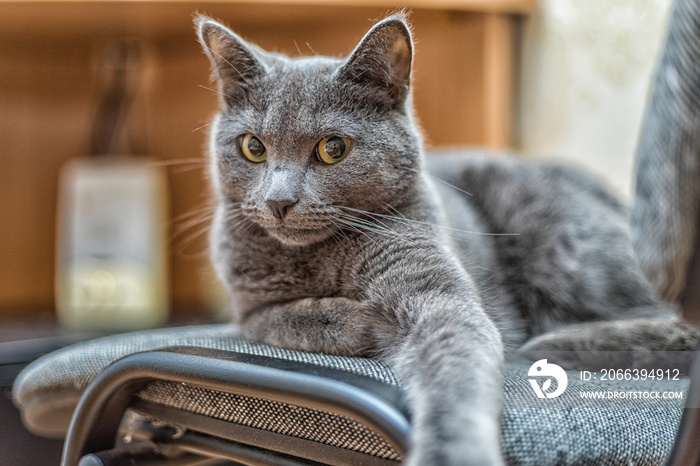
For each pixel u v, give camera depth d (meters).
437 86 0.81
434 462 0.35
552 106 0.81
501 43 0.77
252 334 0.51
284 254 0.52
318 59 0.55
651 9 0.73
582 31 0.78
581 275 0.60
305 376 0.39
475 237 0.61
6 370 0.73
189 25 0.79
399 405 0.38
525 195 0.63
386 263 0.49
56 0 0.68
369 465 0.39
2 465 0.72
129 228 0.85
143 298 0.85
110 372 0.43
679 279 0.41
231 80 0.54
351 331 0.47
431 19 0.76
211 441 0.44
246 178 0.52
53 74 0.92
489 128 0.77
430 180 0.58
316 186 0.50
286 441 0.41
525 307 0.62
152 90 0.95
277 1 0.70
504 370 0.46
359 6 0.71
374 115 0.52
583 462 0.38
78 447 0.44
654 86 0.42
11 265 0.91
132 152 0.95
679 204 0.41
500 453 0.36
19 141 0.91
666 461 0.38
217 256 0.55
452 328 0.43
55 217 0.93
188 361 0.42
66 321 0.84
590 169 0.78
